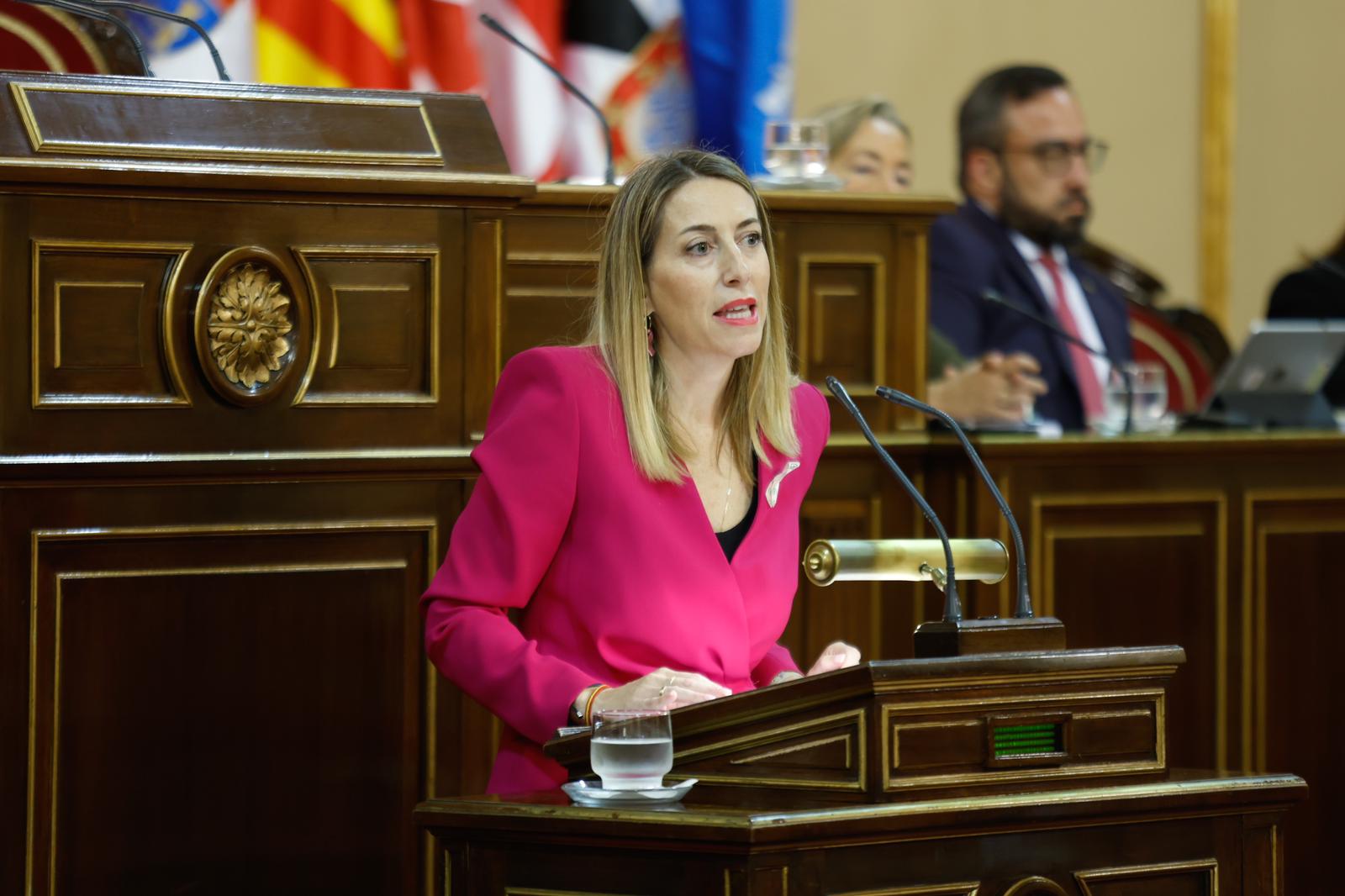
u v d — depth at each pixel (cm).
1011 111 1689
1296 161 2547
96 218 966
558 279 1214
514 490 852
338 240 1019
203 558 991
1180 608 1316
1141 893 729
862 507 1272
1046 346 1600
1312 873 1341
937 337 1550
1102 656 726
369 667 1024
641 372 862
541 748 841
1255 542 1333
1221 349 1875
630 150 1836
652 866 679
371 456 1019
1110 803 710
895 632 1277
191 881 984
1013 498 1270
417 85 1681
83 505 965
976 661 701
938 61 2322
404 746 1029
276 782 1004
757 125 1842
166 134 988
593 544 852
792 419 917
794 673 883
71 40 1145
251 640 999
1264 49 2525
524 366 876
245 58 1609
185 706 984
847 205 1278
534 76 1756
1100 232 2447
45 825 952
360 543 1024
